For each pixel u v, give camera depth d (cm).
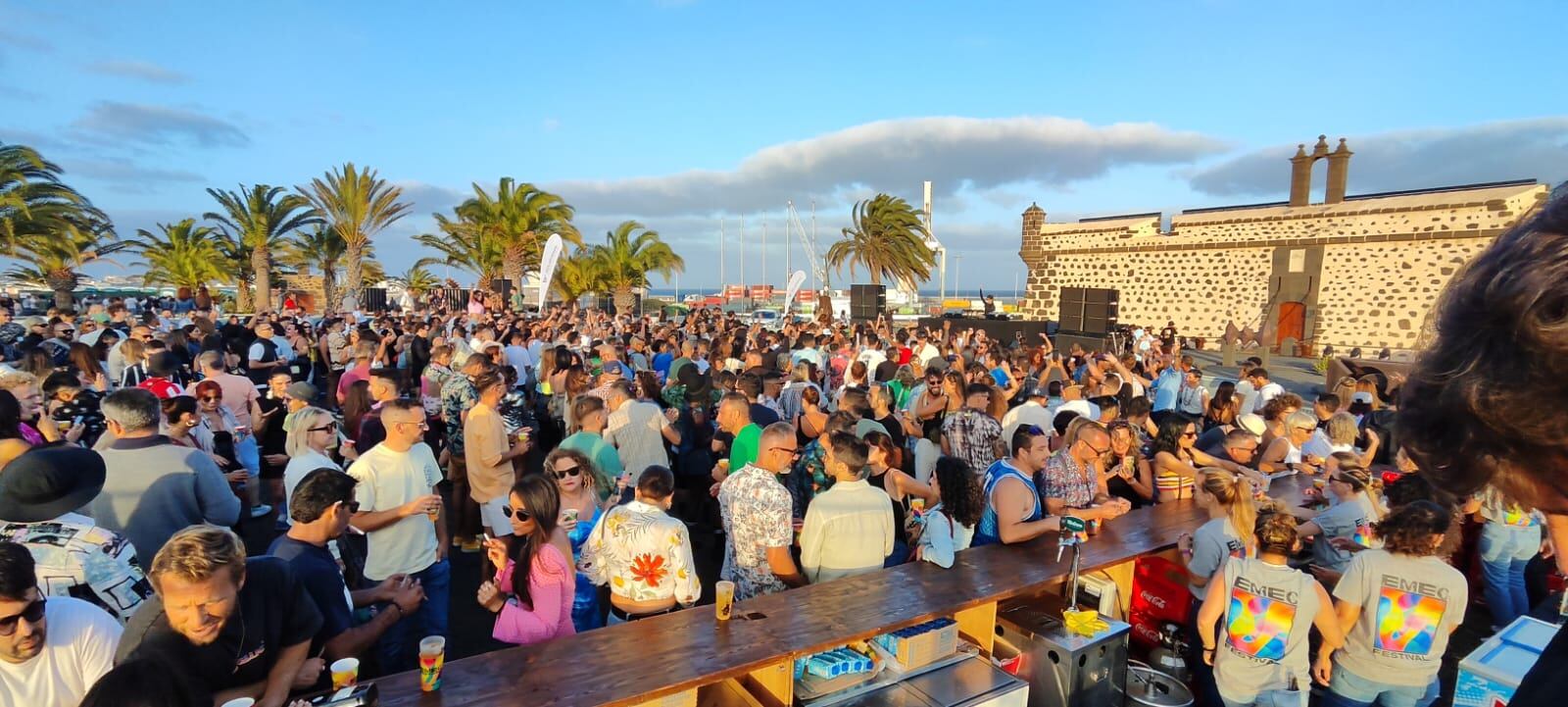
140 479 355
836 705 324
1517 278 62
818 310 3231
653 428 629
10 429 370
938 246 4300
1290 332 2362
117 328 1078
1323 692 390
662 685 266
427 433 806
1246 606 343
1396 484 430
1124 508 466
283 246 3152
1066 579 394
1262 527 344
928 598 355
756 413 666
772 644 301
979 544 462
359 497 387
